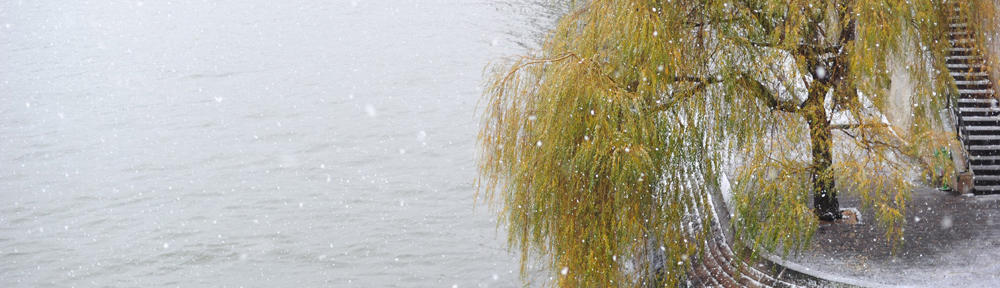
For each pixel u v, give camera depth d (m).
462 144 43.78
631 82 17.34
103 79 64.44
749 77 17.89
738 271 18.34
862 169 18.48
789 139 18.19
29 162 45.06
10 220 36.59
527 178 17.06
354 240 32.03
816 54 18.81
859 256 18.83
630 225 16.69
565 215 16.95
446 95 54.44
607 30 17.56
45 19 90.88
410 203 35.50
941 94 19.56
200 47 75.56
